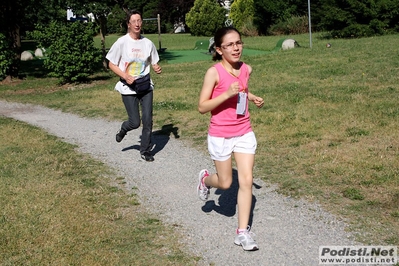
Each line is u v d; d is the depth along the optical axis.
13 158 7.50
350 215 4.90
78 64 16.55
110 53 6.88
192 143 8.15
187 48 32.16
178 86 14.38
